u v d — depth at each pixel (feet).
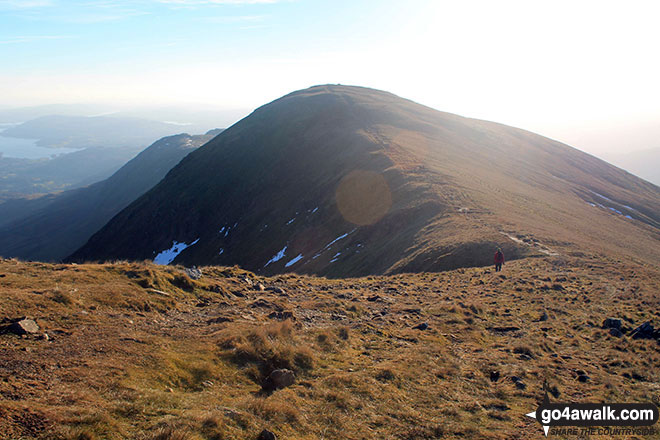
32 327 25.08
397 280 71.31
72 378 20.33
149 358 24.17
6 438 14.53
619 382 33.50
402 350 35.06
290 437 19.76
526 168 263.90
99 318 29.37
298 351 29.45
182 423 18.17
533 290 63.26
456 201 137.90
